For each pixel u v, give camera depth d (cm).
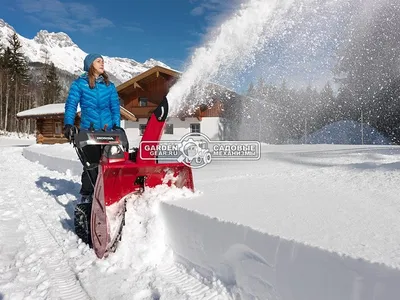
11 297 234
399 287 139
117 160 304
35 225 411
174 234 275
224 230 227
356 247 168
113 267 272
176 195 305
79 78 362
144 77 2080
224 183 406
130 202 309
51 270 279
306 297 174
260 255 200
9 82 5375
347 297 156
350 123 1545
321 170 457
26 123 5556
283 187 361
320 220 225
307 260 173
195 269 254
